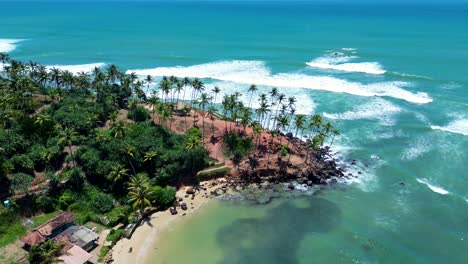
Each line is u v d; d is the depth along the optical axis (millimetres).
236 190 85812
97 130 92438
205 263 65250
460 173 89625
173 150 88625
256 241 70625
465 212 77250
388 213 78000
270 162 91750
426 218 76125
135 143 86125
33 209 72375
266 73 161500
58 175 79062
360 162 95438
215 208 79625
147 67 176875
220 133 101062
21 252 62656
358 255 67250
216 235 71938
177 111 114938
